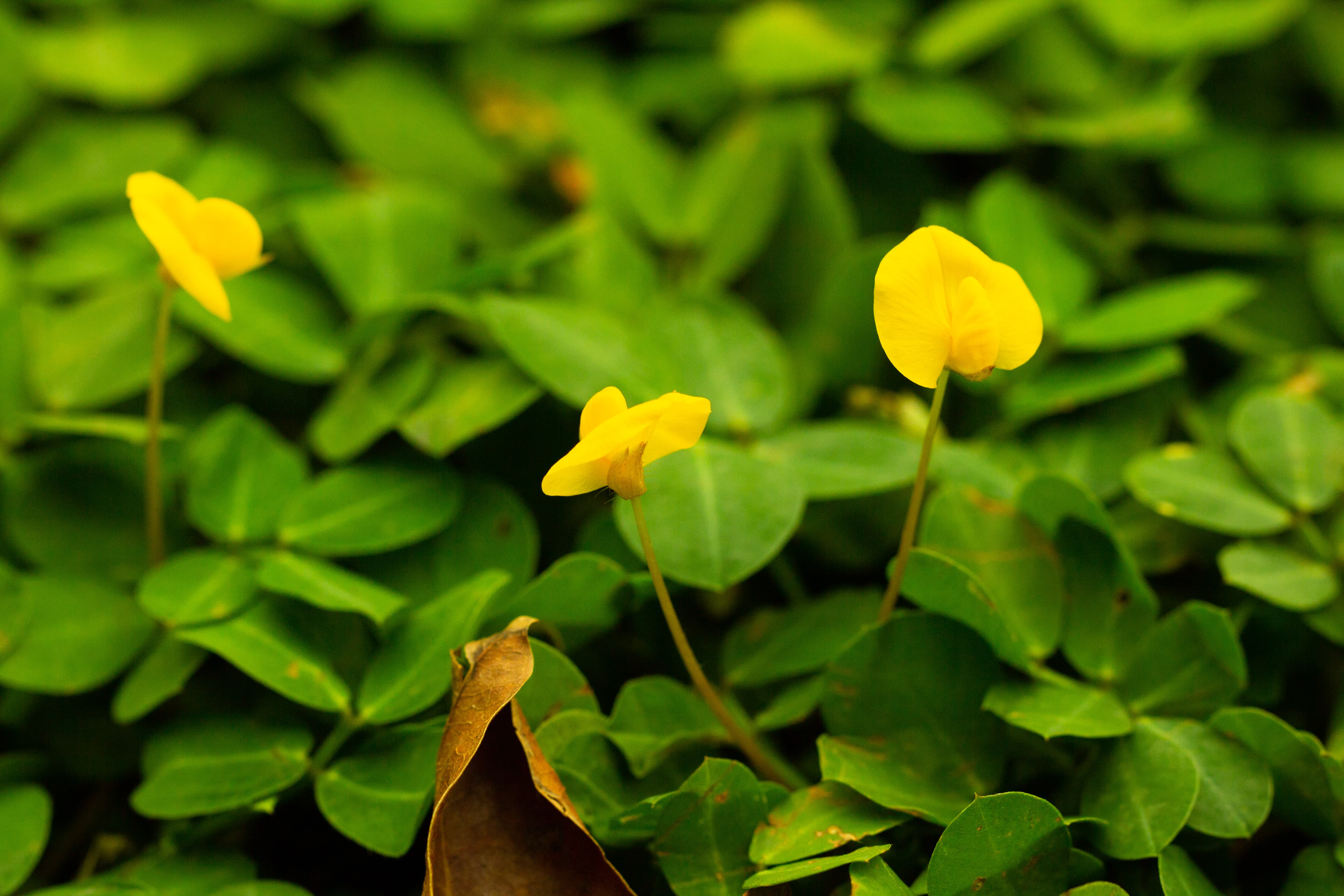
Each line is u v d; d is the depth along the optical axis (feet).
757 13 2.40
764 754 2.06
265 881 2.05
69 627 2.09
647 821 2.01
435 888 1.98
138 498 2.14
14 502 2.13
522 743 1.99
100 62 2.33
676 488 2.08
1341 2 2.54
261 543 2.11
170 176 2.28
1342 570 2.09
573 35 2.61
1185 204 2.34
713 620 2.14
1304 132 2.48
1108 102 2.40
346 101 2.33
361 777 2.03
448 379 2.16
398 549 2.11
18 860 2.03
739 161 2.30
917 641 2.04
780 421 2.15
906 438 2.13
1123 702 2.05
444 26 2.41
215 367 2.23
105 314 2.19
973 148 2.30
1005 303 1.98
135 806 2.03
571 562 2.04
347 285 2.21
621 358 2.14
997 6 2.32
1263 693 2.07
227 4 2.47
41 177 2.28
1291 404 2.13
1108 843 2.01
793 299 2.27
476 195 2.32
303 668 2.05
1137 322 2.19
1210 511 2.10
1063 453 2.16
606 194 2.29
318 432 2.15
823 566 2.15
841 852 2.01
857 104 2.31
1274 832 2.06
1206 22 2.34
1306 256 2.29
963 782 2.03
